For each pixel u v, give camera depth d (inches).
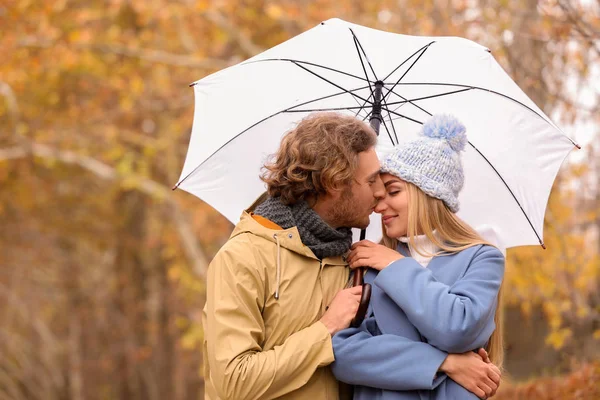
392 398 178.2
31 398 1202.0
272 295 178.5
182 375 1033.5
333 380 183.2
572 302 404.2
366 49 209.9
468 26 430.9
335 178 178.5
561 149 209.6
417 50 208.2
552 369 473.1
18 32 723.4
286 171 183.3
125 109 798.5
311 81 216.8
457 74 209.6
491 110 211.3
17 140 804.6
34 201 995.9
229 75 218.7
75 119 837.8
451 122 191.8
